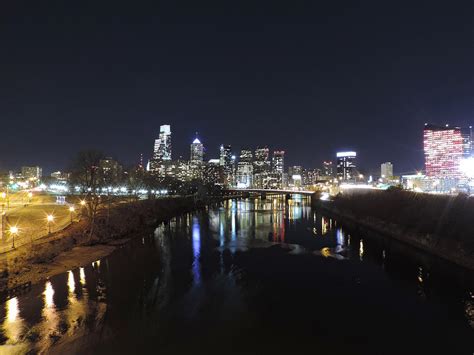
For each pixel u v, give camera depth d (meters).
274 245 81.81
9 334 35.66
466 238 63.44
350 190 159.00
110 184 135.12
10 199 139.25
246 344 34.31
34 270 54.50
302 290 49.41
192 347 33.69
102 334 35.94
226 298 46.09
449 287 50.44
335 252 73.94
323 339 35.31
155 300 45.09
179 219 136.88
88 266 60.59
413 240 79.44
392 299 45.84
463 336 36.00
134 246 79.12
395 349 33.53
